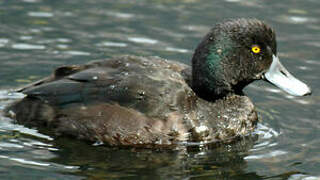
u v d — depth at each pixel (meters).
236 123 11.13
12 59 13.79
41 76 13.12
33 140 10.55
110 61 11.23
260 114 12.09
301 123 11.68
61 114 10.66
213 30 11.13
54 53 14.20
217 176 9.61
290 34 15.40
